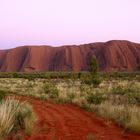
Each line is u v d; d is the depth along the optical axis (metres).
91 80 34.53
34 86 38.38
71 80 51.88
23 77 79.12
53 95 24.77
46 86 31.36
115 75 74.00
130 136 9.49
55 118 13.36
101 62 178.38
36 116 13.16
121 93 22.22
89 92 24.86
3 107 10.13
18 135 8.77
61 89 28.89
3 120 8.77
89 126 11.23
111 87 27.64
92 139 8.84
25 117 10.60
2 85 41.06
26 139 8.80
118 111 13.01
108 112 13.44
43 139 8.90
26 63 192.38
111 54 180.12
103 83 38.50
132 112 12.30
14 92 30.25
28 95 27.47
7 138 8.51
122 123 11.29
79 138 9.07
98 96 19.00
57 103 20.75
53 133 9.80
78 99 20.27
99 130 10.41
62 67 184.12
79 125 11.46
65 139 8.91
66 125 11.46
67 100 21.58
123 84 33.22
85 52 189.25
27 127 9.69
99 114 14.18
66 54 188.88
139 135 9.71
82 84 35.72
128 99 17.19
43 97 24.55
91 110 15.92
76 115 14.42
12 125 9.03
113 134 9.76
